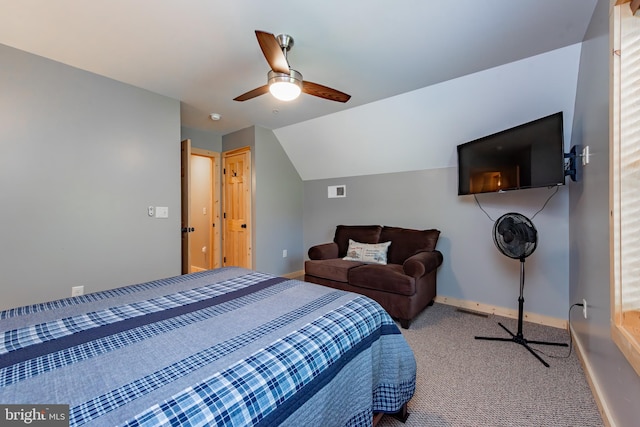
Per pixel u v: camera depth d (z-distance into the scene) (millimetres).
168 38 2029
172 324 1095
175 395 672
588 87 1889
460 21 1834
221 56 2270
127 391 685
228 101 3174
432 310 3129
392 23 1852
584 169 1977
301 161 4559
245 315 1190
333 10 1729
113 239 2670
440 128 3100
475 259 3148
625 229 1188
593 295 1746
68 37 2018
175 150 3121
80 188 2475
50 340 951
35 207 2256
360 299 1425
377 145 3674
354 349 1116
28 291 2223
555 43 2074
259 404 718
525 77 2381
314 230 4742
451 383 1808
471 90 2652
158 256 2986
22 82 2191
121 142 2719
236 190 4371
